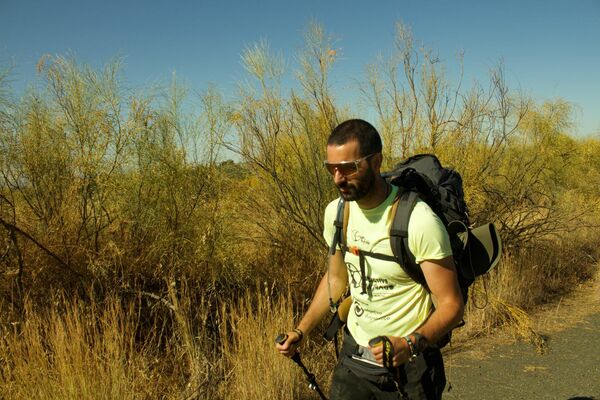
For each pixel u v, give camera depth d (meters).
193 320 4.32
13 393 3.14
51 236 4.32
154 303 4.51
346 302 2.42
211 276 4.71
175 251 4.57
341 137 2.00
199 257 4.59
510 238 6.91
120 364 3.41
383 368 2.21
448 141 6.55
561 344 5.18
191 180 4.92
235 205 5.11
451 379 4.43
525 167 7.59
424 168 2.30
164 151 4.78
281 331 4.12
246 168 5.54
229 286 4.87
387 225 2.07
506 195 6.95
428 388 2.15
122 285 4.28
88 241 4.42
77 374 3.17
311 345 4.58
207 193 4.94
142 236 4.70
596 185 11.88
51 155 4.60
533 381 4.37
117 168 4.67
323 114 5.61
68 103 4.64
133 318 4.27
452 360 4.82
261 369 3.84
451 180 2.26
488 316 5.53
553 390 4.21
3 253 4.12
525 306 6.24
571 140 12.09
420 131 6.39
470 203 6.50
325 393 4.00
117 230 4.64
